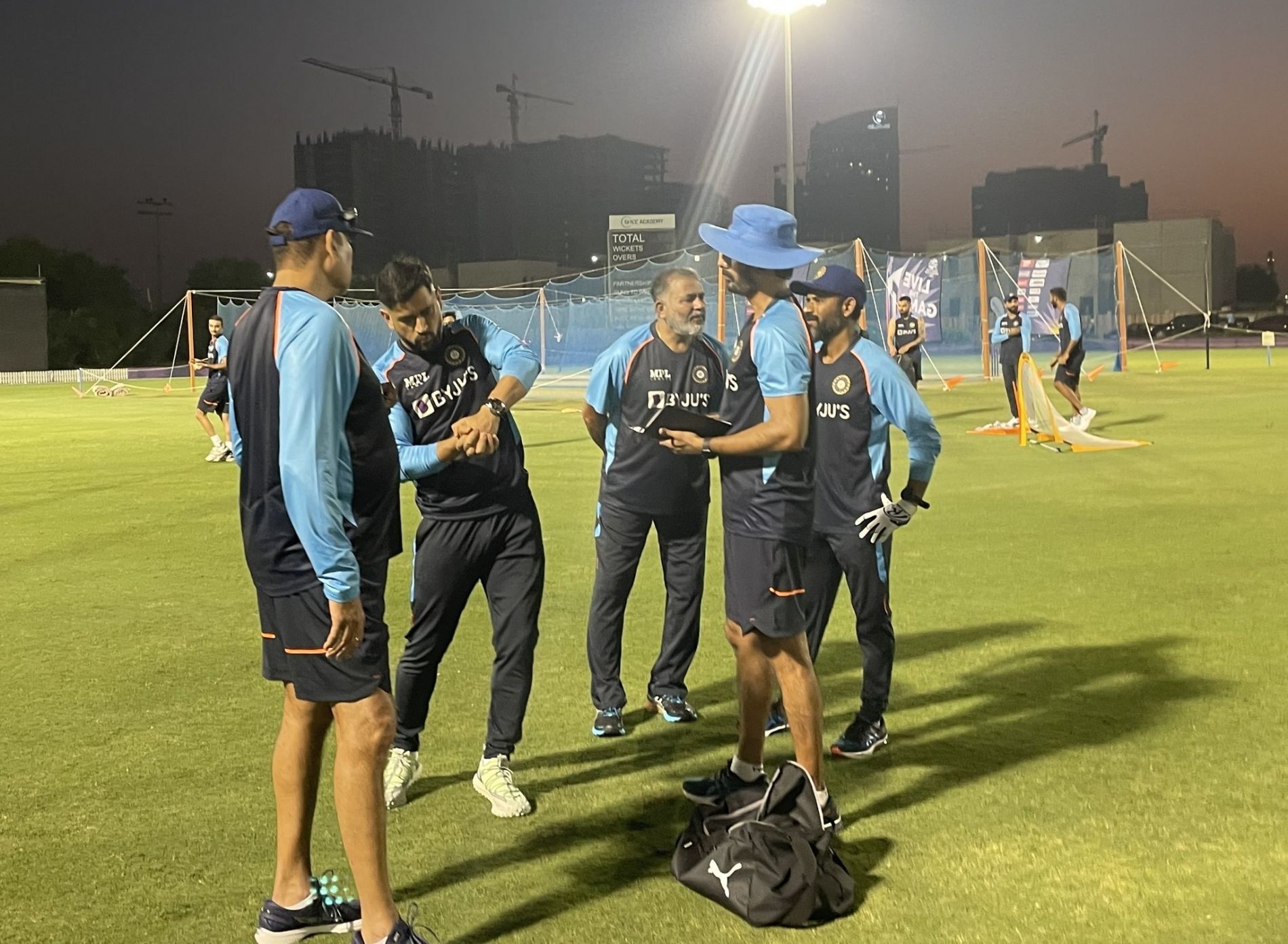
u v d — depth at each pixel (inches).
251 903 122.9
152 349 2058.3
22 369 1820.9
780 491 132.6
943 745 166.4
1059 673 198.1
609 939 114.5
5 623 242.5
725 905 119.7
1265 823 137.0
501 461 151.3
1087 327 1923.0
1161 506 362.9
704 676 204.4
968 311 1752.0
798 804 124.6
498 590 152.0
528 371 152.7
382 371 154.7
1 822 142.6
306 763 115.3
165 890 125.6
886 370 159.0
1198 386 916.0
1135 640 216.1
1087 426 583.2
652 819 144.6
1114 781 150.7
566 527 353.1
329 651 106.9
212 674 205.5
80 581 283.1
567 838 138.9
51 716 182.4
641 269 1502.2
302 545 108.7
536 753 168.2
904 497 161.6
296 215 112.5
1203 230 3262.8
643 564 302.0
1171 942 111.5
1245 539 307.4
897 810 143.9
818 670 206.5
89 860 132.5
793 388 129.4
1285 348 1994.3
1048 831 136.5
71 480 479.8
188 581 283.6
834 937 114.0
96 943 114.4
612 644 176.4
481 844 137.4
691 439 132.5
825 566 167.3
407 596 269.3
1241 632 219.9
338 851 135.1
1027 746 164.6
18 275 2144.4
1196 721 172.6
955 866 128.3
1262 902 118.8
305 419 104.3
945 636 222.4
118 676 204.2
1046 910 118.0
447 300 1547.7
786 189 860.6
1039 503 374.9
